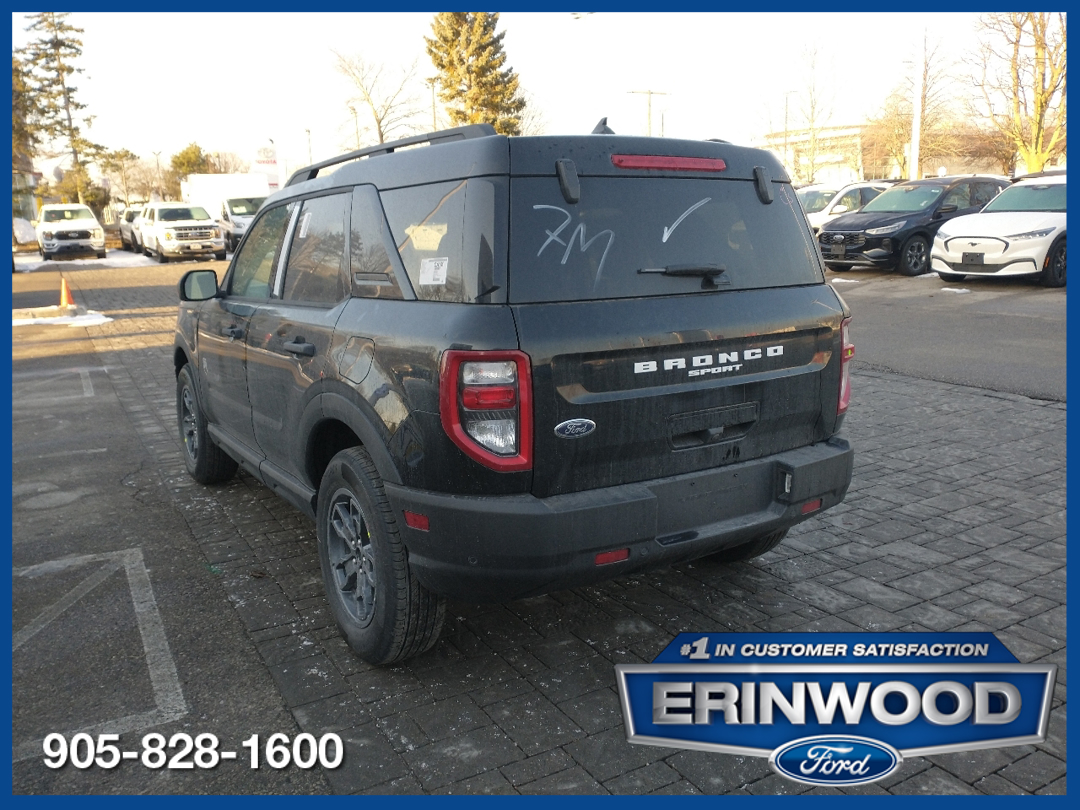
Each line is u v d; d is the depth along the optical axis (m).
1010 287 14.02
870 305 13.31
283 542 4.88
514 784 2.82
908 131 41.81
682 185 3.32
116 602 4.17
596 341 2.95
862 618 3.86
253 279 4.69
